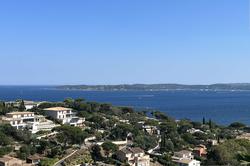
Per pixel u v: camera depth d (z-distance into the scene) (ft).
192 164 405.18
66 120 536.83
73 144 426.92
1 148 379.14
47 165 354.54
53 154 387.75
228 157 368.27
